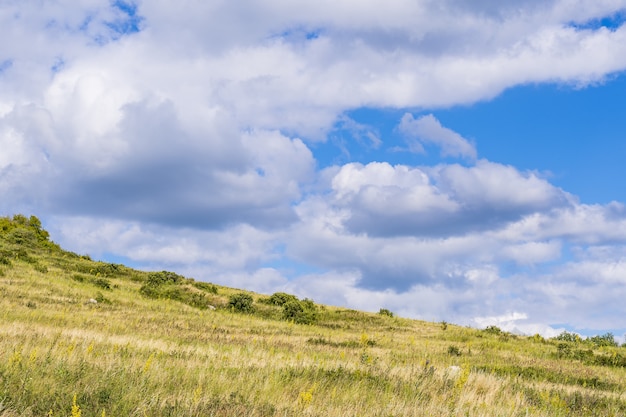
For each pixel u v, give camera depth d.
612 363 25.98
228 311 39.88
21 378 9.83
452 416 10.81
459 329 40.72
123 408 8.82
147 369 11.88
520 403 13.12
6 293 31.70
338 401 11.12
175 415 8.77
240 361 15.88
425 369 15.74
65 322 24.81
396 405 11.07
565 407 13.38
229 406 9.59
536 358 26.11
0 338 16.33
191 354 16.72
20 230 60.16
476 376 15.68
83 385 10.20
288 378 13.01
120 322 27.38
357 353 22.34
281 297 47.09
